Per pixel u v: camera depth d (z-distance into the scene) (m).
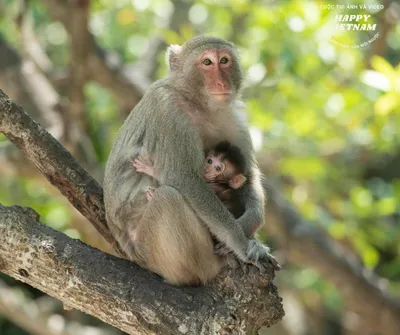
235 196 8.87
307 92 16.00
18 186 17.42
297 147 16.44
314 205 17.36
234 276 7.34
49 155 8.34
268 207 14.90
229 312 7.19
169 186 8.12
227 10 17.69
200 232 8.12
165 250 8.05
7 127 8.20
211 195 8.17
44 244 7.41
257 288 7.26
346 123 15.90
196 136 8.45
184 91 8.71
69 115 14.82
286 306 20.48
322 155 17.28
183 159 8.26
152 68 18.64
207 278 8.15
